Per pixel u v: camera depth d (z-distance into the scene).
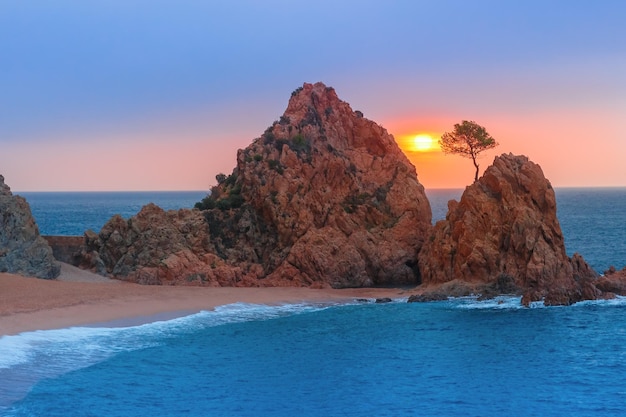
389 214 94.69
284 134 98.25
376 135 103.75
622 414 42.53
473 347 57.75
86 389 45.72
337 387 47.75
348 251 86.62
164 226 86.19
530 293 74.81
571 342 58.62
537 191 80.44
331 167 95.00
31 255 77.81
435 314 69.88
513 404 44.41
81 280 79.75
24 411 41.47
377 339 60.34
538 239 78.19
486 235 80.44
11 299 66.81
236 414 42.41
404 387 47.78
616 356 54.41
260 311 71.19
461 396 45.94
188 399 44.88
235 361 53.47
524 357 54.66
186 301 73.00
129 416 41.53
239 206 92.88
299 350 56.94
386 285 88.06
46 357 52.16
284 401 44.91
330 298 78.25
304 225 88.81
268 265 87.44
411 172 100.50
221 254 87.50
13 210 78.19
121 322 63.75
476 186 83.00
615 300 74.38
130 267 83.31
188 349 56.62
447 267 82.50
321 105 104.38
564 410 43.31
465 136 104.00
